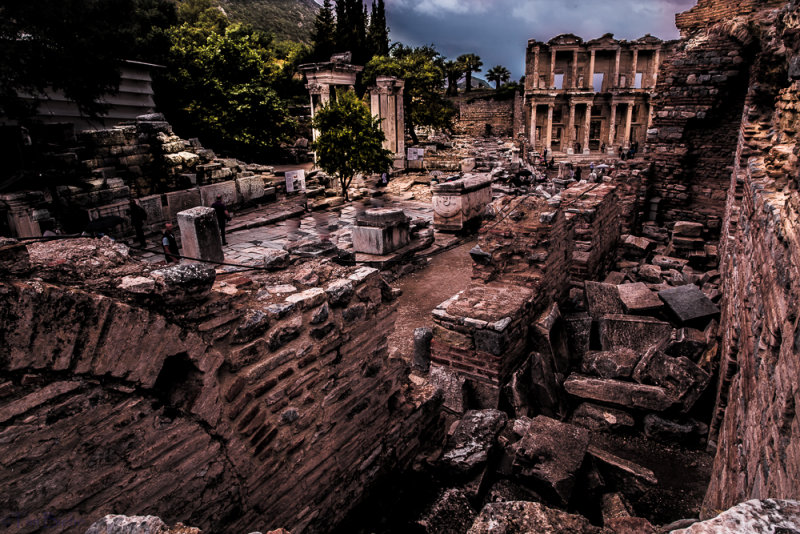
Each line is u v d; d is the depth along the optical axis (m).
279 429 3.45
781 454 2.09
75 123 18.11
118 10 11.92
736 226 8.47
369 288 4.12
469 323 5.96
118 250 3.03
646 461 5.25
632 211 14.44
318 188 21.81
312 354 3.62
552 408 6.00
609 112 52.06
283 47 42.44
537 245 7.00
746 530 1.29
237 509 3.23
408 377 5.50
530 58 49.09
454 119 54.22
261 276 3.95
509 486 4.57
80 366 2.31
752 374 3.34
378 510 4.47
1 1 9.70
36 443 2.22
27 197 11.62
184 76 23.66
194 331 2.84
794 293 2.39
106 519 1.92
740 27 12.30
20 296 2.06
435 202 16.02
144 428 2.62
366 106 19.88
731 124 13.84
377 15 42.00
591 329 7.20
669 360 5.79
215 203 14.41
